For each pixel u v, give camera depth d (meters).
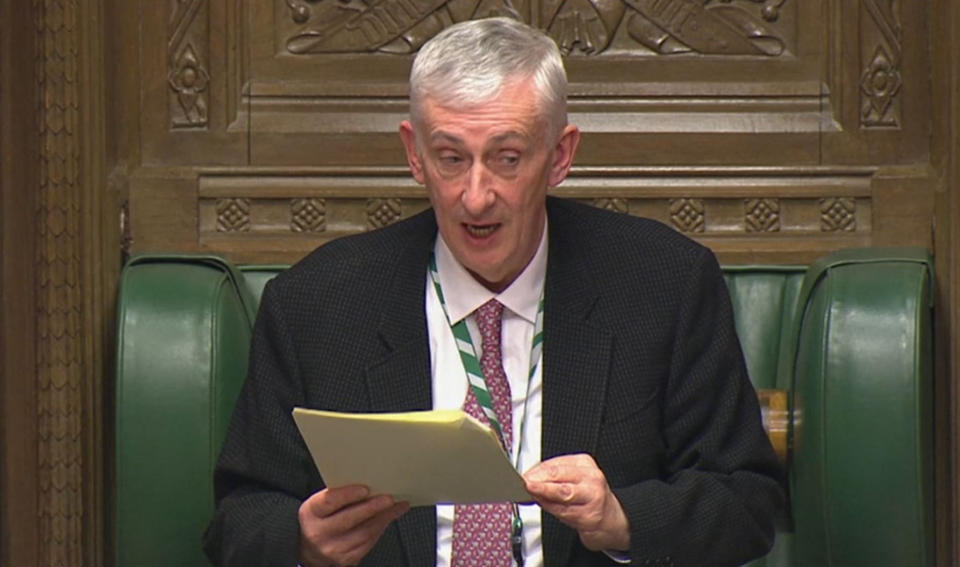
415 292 10.44
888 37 14.48
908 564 12.30
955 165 13.53
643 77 14.58
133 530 12.63
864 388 12.36
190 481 12.59
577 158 14.50
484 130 9.51
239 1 14.55
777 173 14.45
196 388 12.66
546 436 10.01
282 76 14.61
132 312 12.88
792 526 12.98
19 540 13.34
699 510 9.75
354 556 9.44
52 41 13.35
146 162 14.51
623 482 10.05
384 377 10.23
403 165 14.52
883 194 14.33
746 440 10.34
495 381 10.25
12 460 13.34
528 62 9.66
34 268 13.36
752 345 13.68
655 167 14.46
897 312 12.48
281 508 9.85
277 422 10.36
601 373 10.12
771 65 14.60
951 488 13.34
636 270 10.43
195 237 14.41
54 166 13.37
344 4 14.62
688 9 14.57
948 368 13.45
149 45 14.48
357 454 8.61
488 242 9.83
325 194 14.47
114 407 13.20
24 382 13.34
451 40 9.70
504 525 10.09
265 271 13.97
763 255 14.24
